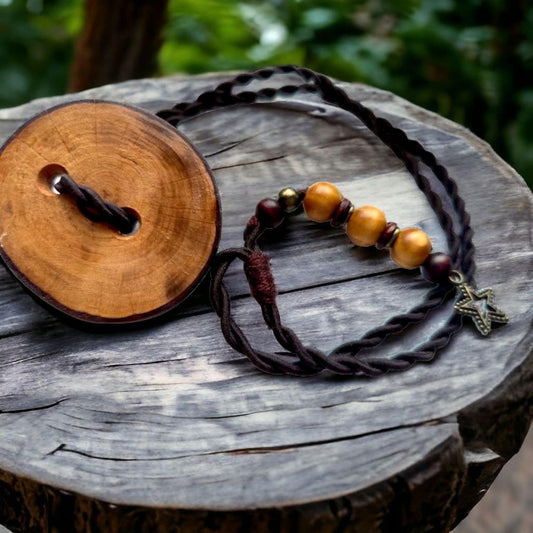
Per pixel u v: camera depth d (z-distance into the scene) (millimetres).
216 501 280
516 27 576
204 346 316
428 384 305
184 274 317
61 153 318
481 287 328
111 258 315
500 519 455
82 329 319
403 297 328
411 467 286
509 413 304
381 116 375
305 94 380
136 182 320
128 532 283
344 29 593
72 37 614
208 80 385
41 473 287
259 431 296
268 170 357
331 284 331
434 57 566
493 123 584
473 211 347
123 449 293
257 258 311
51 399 305
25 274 310
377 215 327
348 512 281
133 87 382
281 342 308
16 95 595
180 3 595
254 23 628
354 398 303
